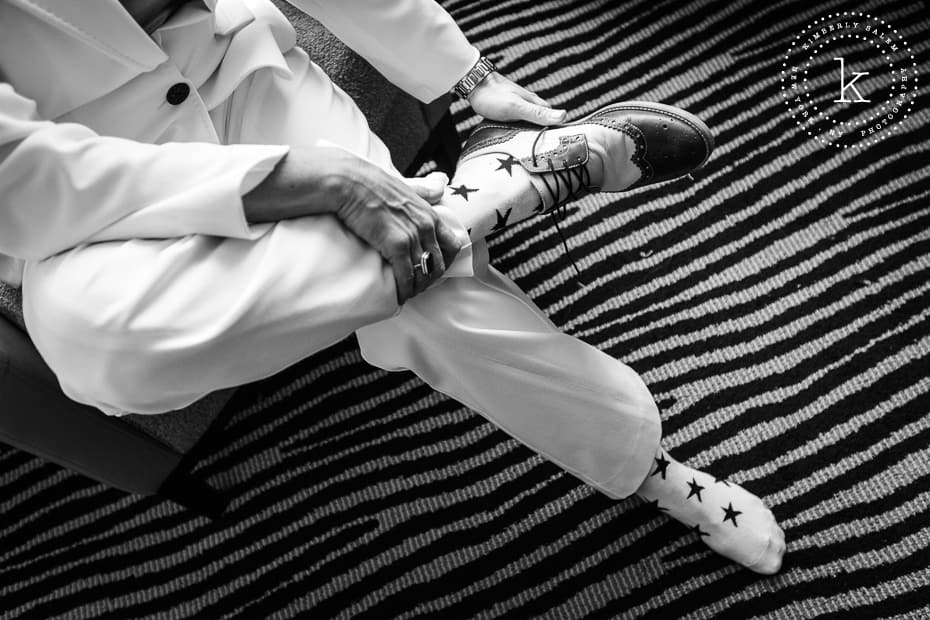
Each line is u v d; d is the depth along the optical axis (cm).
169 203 70
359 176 72
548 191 85
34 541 124
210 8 78
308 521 118
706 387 115
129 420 99
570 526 110
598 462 92
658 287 123
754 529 100
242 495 121
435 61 93
